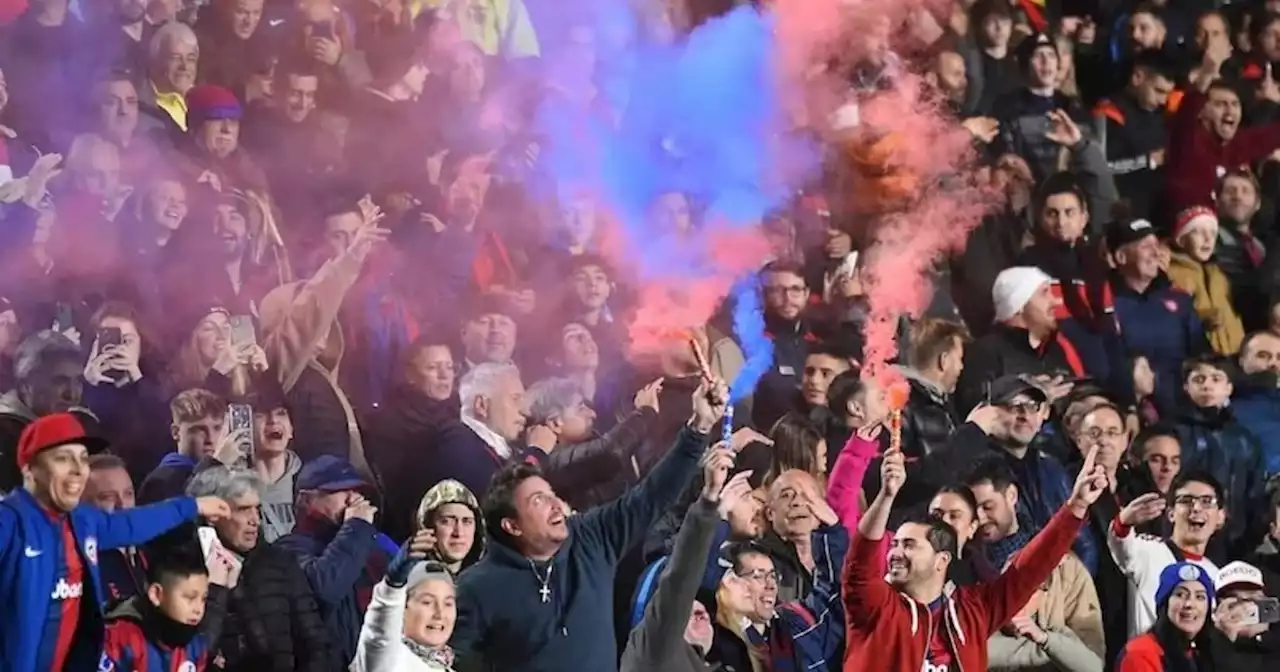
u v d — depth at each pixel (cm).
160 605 2434
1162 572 3341
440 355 3148
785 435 3272
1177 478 3462
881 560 2750
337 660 2709
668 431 3409
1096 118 4294
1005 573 2808
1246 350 3938
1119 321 3894
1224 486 3638
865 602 2727
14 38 3167
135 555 2641
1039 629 3225
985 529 3291
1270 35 4406
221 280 3147
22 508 2383
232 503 2617
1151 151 4303
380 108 3534
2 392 2839
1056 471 3441
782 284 3616
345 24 3572
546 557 2617
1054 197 3916
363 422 3180
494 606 2580
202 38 3388
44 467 2386
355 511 2773
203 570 2456
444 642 2506
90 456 2655
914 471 3359
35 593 2364
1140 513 3266
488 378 3191
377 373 3266
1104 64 4353
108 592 2605
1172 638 3306
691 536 2658
